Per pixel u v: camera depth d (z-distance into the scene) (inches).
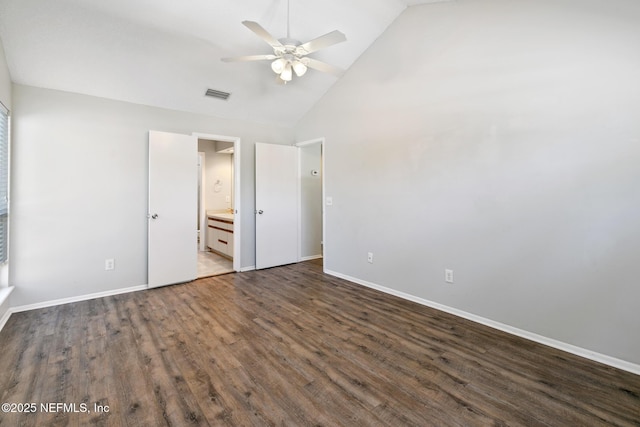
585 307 85.7
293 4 114.3
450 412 64.3
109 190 136.6
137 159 143.4
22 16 98.3
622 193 79.0
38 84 120.1
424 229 125.0
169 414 63.4
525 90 95.0
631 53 76.9
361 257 153.5
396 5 125.3
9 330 101.6
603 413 64.1
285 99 170.2
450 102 114.5
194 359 84.2
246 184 181.0
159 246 147.4
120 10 103.9
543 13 90.8
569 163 87.1
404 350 89.5
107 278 137.1
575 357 85.7
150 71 129.6
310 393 70.2
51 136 123.6
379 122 142.1
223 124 170.9
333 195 169.0
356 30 134.5
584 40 83.7
